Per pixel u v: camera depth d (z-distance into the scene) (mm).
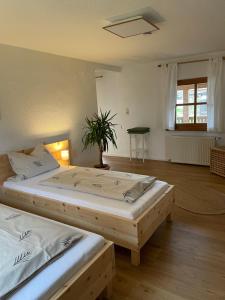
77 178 2949
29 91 3648
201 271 2057
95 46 3641
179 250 2354
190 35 3281
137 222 2051
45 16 2352
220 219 2906
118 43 3527
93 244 1698
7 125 3379
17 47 3436
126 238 2152
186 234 2621
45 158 3582
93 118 4973
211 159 4609
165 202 2656
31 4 2066
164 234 2637
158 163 5566
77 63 4520
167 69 5180
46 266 1464
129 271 2102
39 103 3822
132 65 5758
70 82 4387
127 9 2266
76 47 3639
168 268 2115
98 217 2273
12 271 1335
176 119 5426
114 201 2357
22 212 2137
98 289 1672
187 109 5238
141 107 5867
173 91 5215
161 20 2621
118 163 5738
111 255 1797
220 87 4699
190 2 2180
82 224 2426
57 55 4086
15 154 3336
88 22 2562
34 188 2877
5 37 2988
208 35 3318
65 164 4242
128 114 6121
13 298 1247
